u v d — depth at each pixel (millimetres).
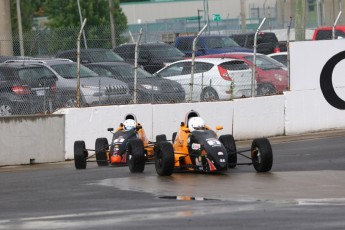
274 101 92250
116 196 52781
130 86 93125
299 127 93438
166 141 65438
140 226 41594
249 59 103062
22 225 43188
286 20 198250
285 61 117500
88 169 70875
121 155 69000
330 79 94750
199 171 63969
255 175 61125
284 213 44281
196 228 40625
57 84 89125
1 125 78250
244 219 42688
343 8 176625
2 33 131625
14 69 86938
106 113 83375
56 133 80688
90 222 43250
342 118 95312
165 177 61375
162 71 104062
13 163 78688
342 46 95188
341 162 68500
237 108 90188
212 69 100125
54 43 112812
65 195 54344
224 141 64750
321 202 48156
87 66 100500
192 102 88750
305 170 63719
